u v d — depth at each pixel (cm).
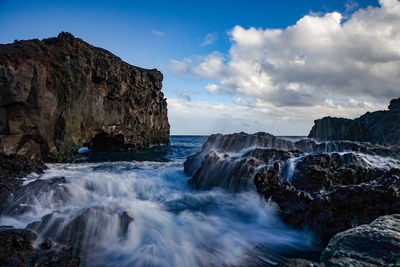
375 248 287
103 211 602
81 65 2027
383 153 873
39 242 500
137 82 3247
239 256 493
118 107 2839
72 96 1847
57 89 1683
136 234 563
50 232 525
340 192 554
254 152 924
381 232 313
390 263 259
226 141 1180
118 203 709
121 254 507
